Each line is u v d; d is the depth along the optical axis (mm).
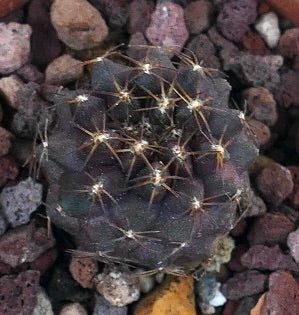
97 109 197
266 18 250
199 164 196
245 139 207
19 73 238
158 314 223
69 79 239
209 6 250
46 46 245
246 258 229
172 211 196
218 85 214
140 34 245
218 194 197
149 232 196
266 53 251
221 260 231
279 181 234
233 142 204
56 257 228
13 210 224
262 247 229
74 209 196
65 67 237
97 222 198
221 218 201
